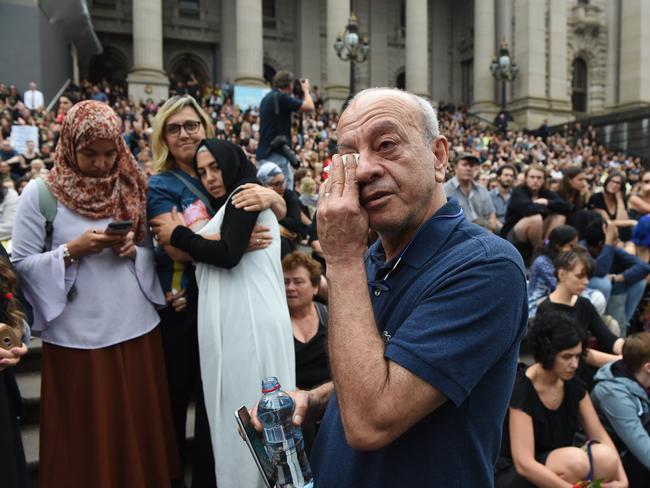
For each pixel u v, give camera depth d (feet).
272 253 8.84
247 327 8.38
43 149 38.17
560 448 10.16
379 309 4.78
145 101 78.33
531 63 99.30
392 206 4.43
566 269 14.01
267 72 109.29
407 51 99.04
